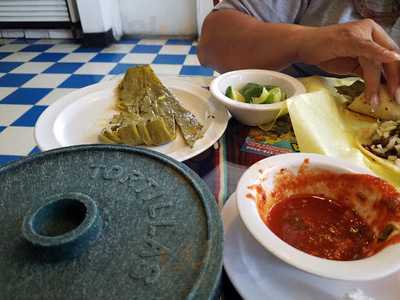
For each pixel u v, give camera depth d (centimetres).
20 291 26
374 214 39
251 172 41
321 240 38
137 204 33
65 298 26
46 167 37
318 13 93
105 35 261
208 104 71
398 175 53
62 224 31
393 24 84
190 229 31
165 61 236
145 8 275
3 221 31
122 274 27
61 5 266
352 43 64
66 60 241
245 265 36
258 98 67
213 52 89
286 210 41
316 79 77
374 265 30
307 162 43
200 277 27
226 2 93
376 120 65
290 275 35
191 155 55
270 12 92
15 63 236
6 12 273
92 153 39
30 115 174
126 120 65
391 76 64
